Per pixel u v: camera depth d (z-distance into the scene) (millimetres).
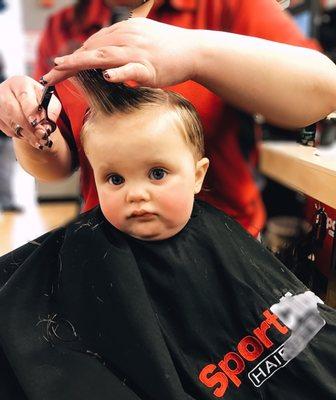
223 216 503
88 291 446
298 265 557
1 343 439
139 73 363
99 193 451
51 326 447
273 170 684
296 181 608
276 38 494
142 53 373
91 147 436
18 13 2703
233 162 534
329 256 522
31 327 444
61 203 1985
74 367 421
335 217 511
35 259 482
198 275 455
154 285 452
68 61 375
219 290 457
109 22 519
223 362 440
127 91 427
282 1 544
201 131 473
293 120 461
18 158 554
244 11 501
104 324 432
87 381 412
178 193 436
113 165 426
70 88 473
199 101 490
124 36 377
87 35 618
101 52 369
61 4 2627
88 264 453
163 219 440
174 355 435
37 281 473
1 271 506
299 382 432
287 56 427
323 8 1051
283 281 472
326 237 532
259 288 457
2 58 2684
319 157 600
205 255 465
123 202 433
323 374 430
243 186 547
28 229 1712
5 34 2711
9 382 441
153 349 411
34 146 475
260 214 592
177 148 430
